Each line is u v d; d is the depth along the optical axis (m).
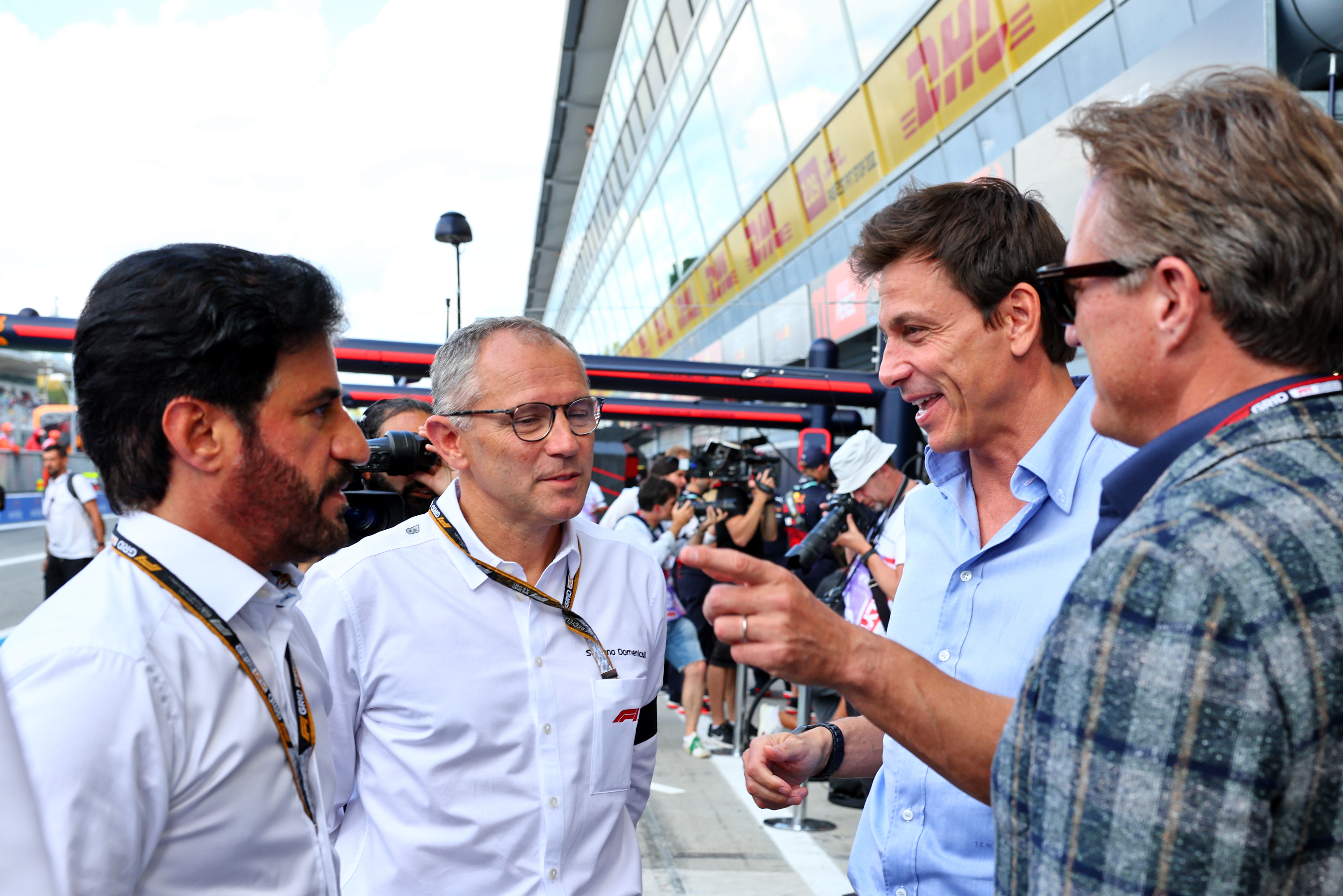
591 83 26.31
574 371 1.56
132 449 0.92
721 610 0.86
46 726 0.76
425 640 1.47
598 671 1.54
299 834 0.98
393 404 2.70
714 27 14.05
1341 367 0.70
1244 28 3.84
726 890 3.19
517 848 1.43
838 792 4.18
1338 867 0.58
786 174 11.77
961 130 7.64
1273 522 0.60
